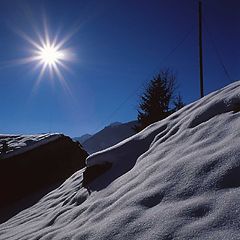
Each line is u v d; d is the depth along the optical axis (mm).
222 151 3443
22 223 7387
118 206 3895
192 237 2490
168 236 2676
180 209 2963
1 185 13234
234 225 2393
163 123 6113
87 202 5348
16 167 14078
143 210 3383
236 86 4969
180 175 3578
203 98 5754
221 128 4082
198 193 3080
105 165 6320
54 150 15688
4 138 18297
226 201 2701
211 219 2592
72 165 15938
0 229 7820
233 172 3014
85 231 3768
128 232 3098
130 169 5371
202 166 3414
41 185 14070
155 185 3732
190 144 4273
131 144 6191
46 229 5270
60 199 7809
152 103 26750
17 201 12695
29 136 17750
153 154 4965
